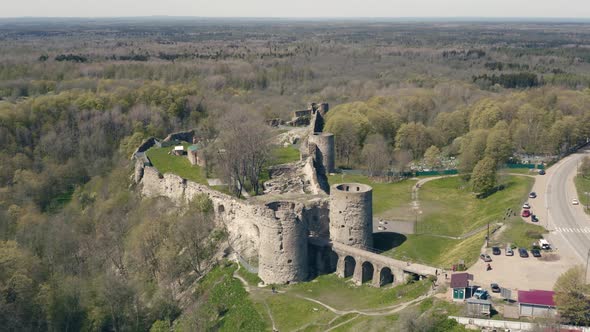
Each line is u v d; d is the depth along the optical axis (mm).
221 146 154875
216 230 123375
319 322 86000
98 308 106938
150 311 105812
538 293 79812
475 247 107625
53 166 198500
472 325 75438
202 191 131125
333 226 107062
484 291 82812
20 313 103562
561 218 126375
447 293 84500
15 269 110625
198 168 157000
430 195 167500
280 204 110375
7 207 162625
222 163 140125
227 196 123000
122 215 147000
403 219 143625
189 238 117750
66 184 193875
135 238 127688
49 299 106562
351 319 85125
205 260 117062
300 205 109750
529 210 132750
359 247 105875
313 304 92000
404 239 125125
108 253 128625
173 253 116625
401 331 75438
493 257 101312
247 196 130875
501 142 178500
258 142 145875
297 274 100625
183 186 139125
